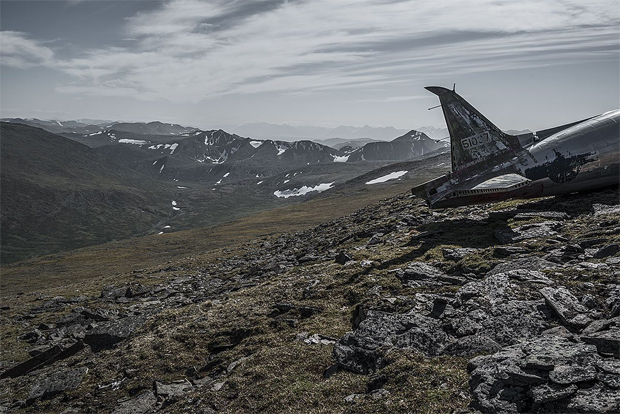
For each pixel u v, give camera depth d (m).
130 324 26.80
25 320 38.72
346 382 13.41
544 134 29.38
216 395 14.80
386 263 24.45
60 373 21.11
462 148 29.80
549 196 29.98
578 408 8.99
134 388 18.03
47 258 121.50
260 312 22.56
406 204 51.16
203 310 25.97
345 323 18.72
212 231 137.12
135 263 94.06
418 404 11.03
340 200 176.00
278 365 15.72
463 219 30.95
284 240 61.84
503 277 16.31
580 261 17.19
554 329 12.55
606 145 27.55
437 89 29.91
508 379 10.45
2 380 24.06
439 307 16.22
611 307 12.87
